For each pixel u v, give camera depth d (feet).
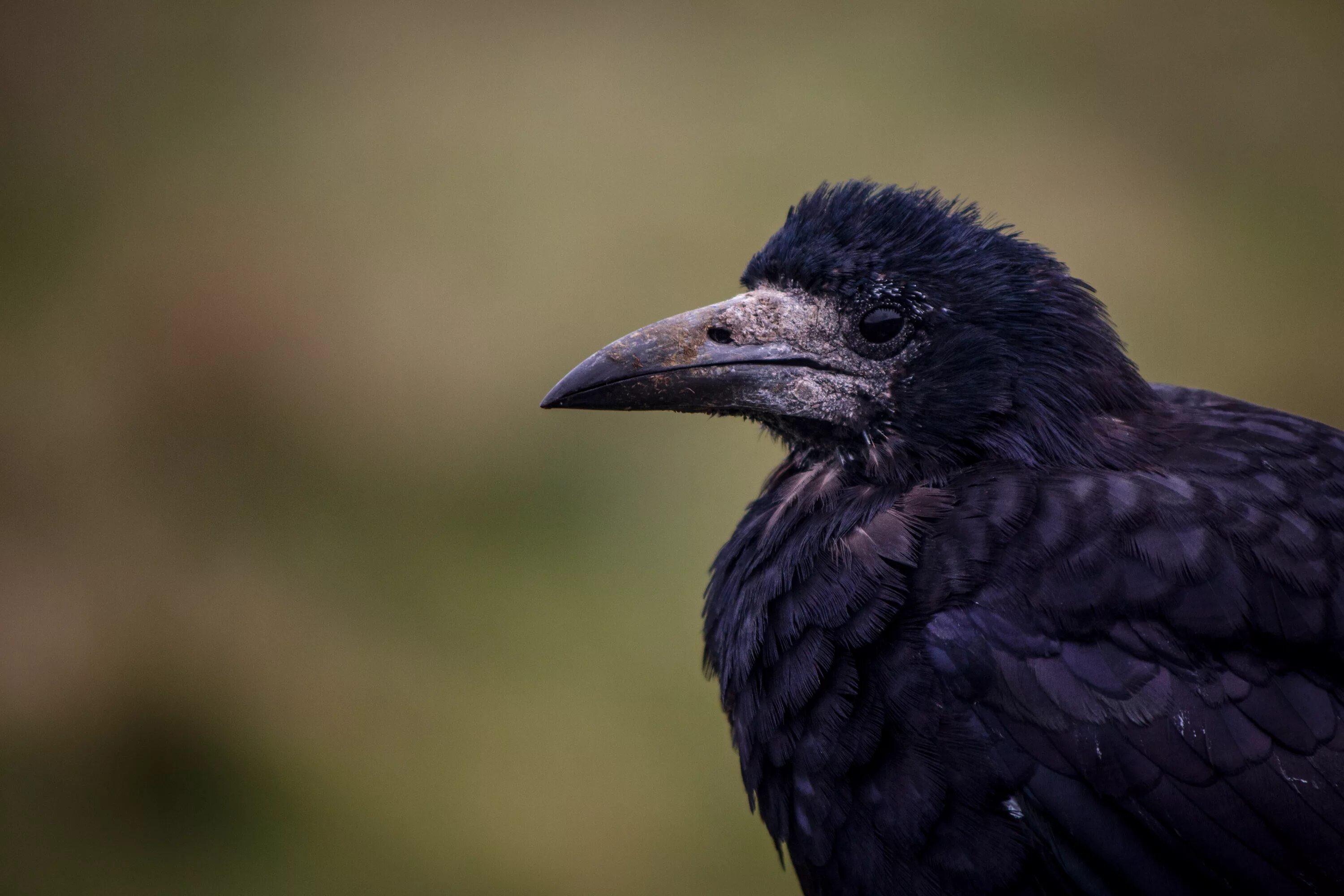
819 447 18.53
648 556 40.75
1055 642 15.79
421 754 36.70
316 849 34.50
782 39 54.03
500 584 40.45
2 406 45.37
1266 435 17.49
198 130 52.54
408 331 46.26
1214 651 15.57
